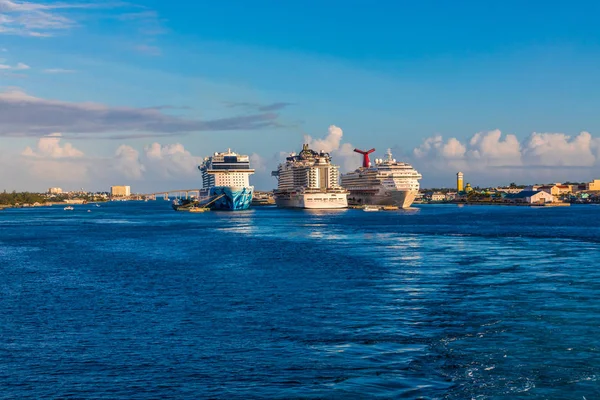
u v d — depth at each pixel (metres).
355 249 117.19
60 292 70.25
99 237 164.62
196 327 51.78
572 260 94.38
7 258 110.62
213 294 67.38
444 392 36.47
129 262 100.69
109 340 47.94
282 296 65.56
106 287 73.50
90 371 40.44
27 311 59.22
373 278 77.75
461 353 43.53
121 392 36.78
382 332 49.47
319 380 38.53
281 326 51.72
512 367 40.44
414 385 37.59
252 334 49.19
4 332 50.84
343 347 45.34
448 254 106.00
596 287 68.44
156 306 61.06
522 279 75.12
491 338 47.19
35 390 37.19
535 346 44.88
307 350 44.62
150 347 45.78
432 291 67.56
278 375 39.41
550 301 60.72
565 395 35.84
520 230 170.12
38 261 104.62
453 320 53.22
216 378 38.97
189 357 43.19
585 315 54.19
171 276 82.31
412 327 51.00
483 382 37.94
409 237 147.12
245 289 70.44
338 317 54.88
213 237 155.75
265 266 91.75
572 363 40.97
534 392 36.31
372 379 38.62
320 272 83.94
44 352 44.75
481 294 65.25
